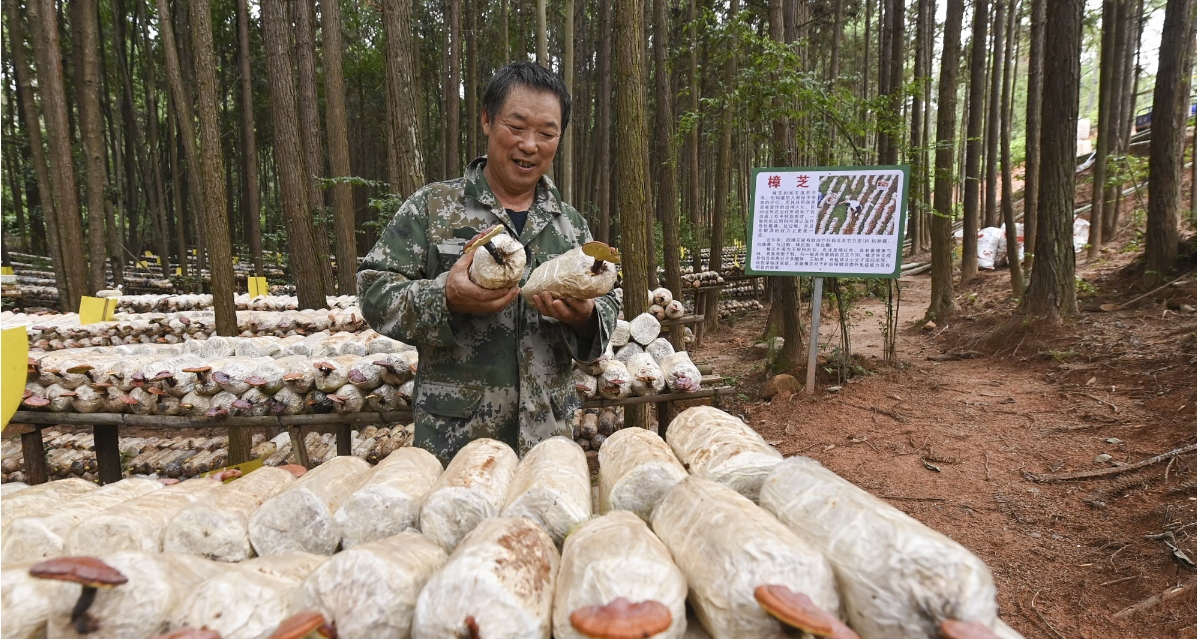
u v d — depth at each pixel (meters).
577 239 2.10
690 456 1.33
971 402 4.95
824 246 5.25
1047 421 4.38
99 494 1.30
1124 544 2.85
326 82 7.94
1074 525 3.10
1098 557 2.82
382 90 17.61
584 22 14.12
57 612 0.81
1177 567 2.59
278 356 3.74
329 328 5.02
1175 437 3.70
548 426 1.93
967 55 16.36
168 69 5.44
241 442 3.80
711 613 0.84
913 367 6.12
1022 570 2.81
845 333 5.97
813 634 0.75
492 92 1.80
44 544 1.08
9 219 16.64
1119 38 11.59
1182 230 7.65
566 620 0.83
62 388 3.12
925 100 13.31
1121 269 7.59
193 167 5.68
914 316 9.73
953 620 0.74
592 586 0.83
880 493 3.64
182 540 1.12
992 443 4.16
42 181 7.60
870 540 0.83
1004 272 11.08
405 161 5.44
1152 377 4.61
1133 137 15.13
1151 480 3.30
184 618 0.84
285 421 3.13
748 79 5.86
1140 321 5.86
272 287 10.13
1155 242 6.82
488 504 1.12
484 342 1.86
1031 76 8.50
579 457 1.38
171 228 18.30
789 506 0.99
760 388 6.00
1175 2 6.65
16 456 4.29
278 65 6.03
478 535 0.95
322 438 4.43
